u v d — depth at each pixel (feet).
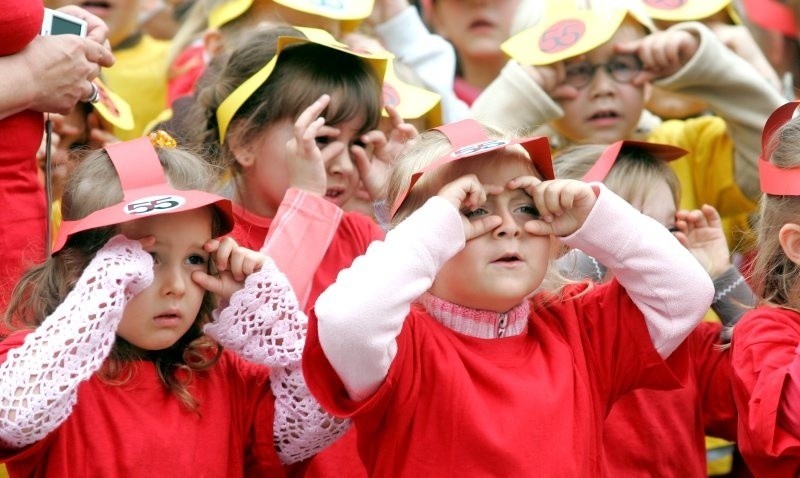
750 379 35.09
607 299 33.55
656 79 51.01
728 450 47.34
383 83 46.98
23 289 32.76
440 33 59.36
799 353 33.68
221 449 31.99
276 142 42.52
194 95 47.62
